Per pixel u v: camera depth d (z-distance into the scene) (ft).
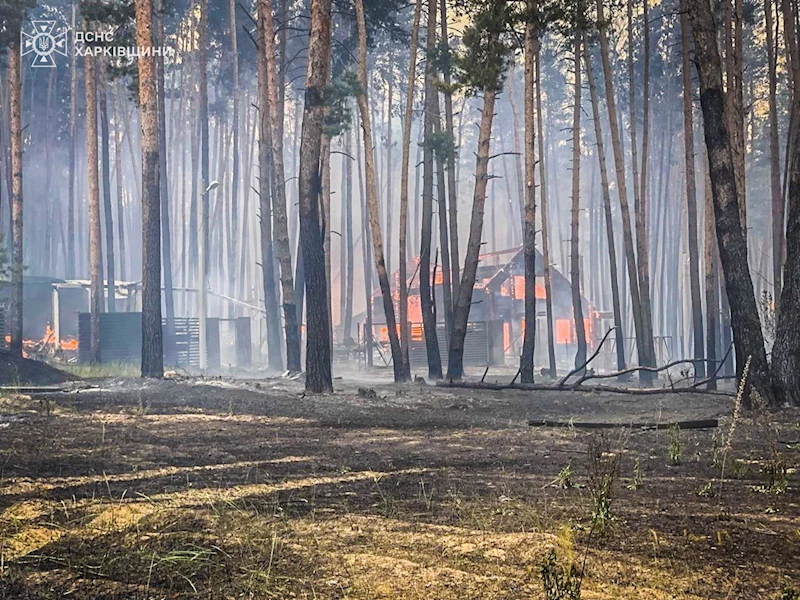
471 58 68.64
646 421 41.32
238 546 13.94
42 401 46.85
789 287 45.32
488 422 42.65
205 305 98.99
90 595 11.34
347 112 87.30
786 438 32.73
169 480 21.83
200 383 60.03
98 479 21.94
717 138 46.29
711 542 14.23
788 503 18.25
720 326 101.09
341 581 11.76
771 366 45.57
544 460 26.68
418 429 38.27
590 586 11.45
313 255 57.57
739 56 74.95
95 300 98.17
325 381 57.21
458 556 13.15
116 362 101.55
